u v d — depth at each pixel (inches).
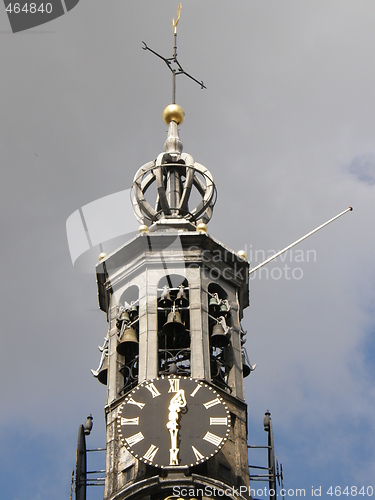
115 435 2834.6
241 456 2802.7
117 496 2694.4
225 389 2913.4
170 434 2736.2
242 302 3090.6
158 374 2898.6
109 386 2923.2
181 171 3265.3
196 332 2928.2
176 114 3351.4
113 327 3011.8
